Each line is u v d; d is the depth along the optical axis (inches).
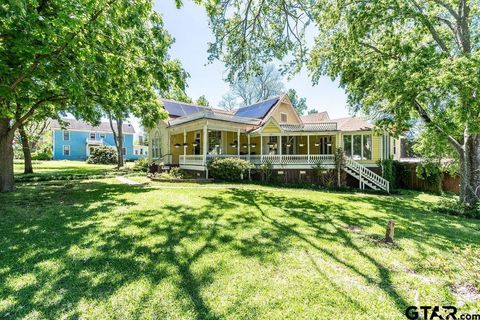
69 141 1533.0
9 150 389.1
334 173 627.8
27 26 175.2
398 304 111.2
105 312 100.2
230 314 101.3
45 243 169.3
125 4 191.0
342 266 148.1
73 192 378.3
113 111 415.5
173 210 276.1
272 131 673.0
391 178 631.2
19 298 107.2
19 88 254.2
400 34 427.2
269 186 557.3
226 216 258.5
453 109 316.5
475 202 357.1
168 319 97.4
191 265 142.6
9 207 273.7
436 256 165.6
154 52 239.3
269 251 167.0
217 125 650.8
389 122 394.0
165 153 790.5
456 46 440.1
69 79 230.7
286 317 100.6
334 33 453.4
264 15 359.9
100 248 162.7
